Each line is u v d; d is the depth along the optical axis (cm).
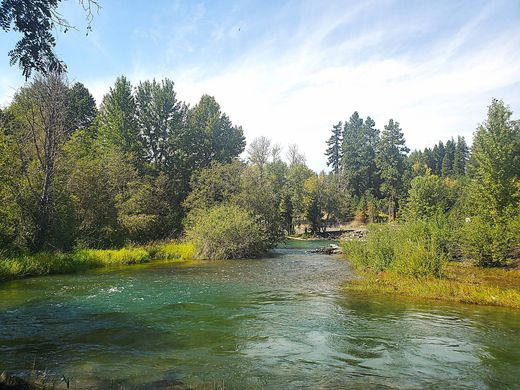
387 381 695
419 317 1165
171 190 4938
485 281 1792
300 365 773
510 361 797
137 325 1062
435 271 1817
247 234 3238
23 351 843
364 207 9231
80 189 3053
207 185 4544
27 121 2550
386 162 9875
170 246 3381
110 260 2633
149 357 813
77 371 726
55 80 2536
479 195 2748
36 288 1642
